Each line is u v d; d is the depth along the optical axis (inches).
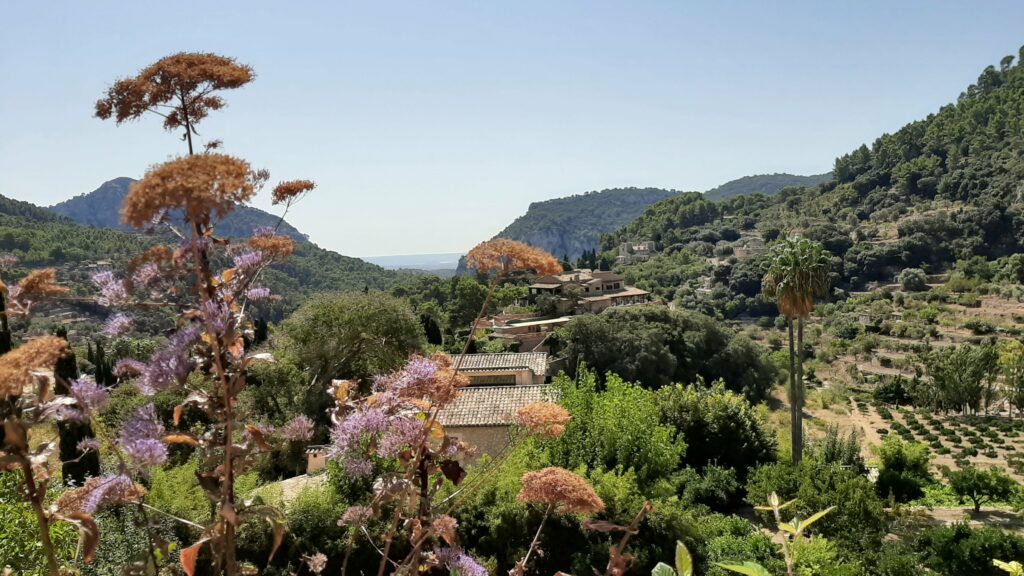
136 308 133.1
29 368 114.7
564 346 2368.4
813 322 4495.6
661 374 2233.0
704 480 1130.7
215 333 125.7
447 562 165.6
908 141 7150.6
